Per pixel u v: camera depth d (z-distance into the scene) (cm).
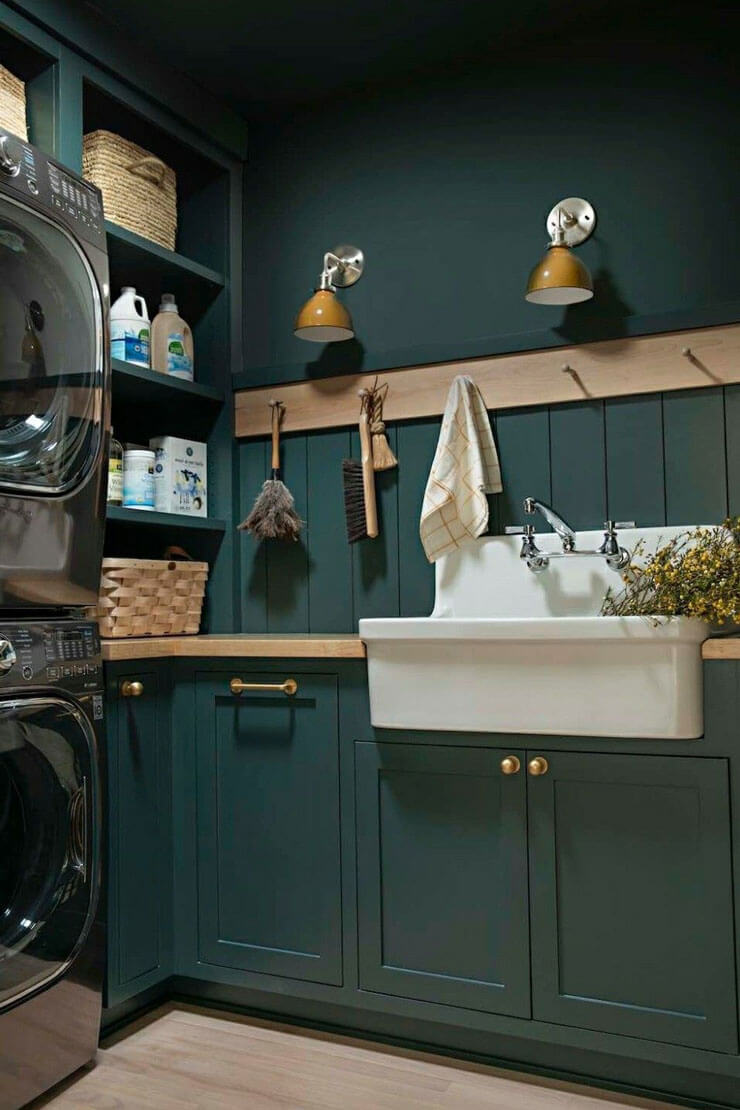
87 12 227
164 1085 187
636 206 236
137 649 217
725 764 174
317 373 267
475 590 236
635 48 238
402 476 257
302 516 270
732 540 208
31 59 223
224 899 221
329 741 210
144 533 284
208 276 272
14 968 173
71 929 186
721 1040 172
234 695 222
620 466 232
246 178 285
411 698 196
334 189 274
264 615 273
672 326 225
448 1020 195
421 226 261
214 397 272
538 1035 187
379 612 258
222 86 269
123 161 246
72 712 186
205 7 231
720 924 173
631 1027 179
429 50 254
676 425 227
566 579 227
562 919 186
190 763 227
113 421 284
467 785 196
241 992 221
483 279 252
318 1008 213
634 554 221
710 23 231
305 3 231
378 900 203
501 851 192
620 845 182
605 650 179
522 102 250
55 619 186
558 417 239
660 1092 181
